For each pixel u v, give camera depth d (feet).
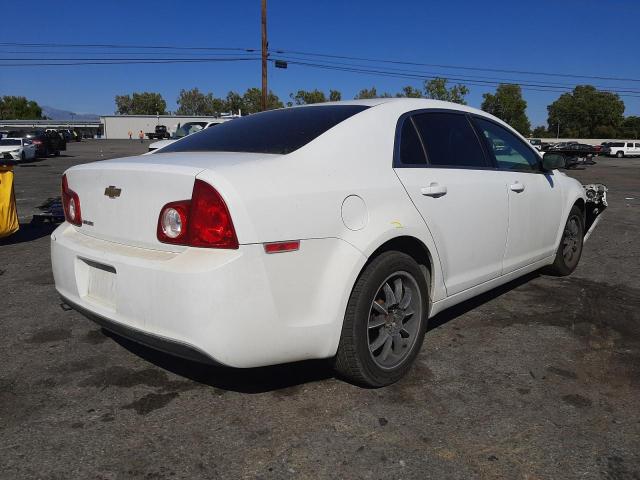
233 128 11.20
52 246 10.19
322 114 10.52
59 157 104.78
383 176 9.73
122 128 273.95
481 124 12.91
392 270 9.46
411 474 7.43
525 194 13.50
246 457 7.79
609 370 10.64
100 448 8.00
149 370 10.55
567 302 14.73
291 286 8.19
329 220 8.61
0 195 22.06
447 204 10.78
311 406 9.16
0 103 377.30
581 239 17.53
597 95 318.86
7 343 11.86
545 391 9.75
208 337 7.63
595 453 7.91
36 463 7.64
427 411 9.03
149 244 8.40
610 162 144.05
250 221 7.77
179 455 7.82
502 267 12.92
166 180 8.14
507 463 7.67
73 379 10.18
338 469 7.52
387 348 9.83
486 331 12.59
